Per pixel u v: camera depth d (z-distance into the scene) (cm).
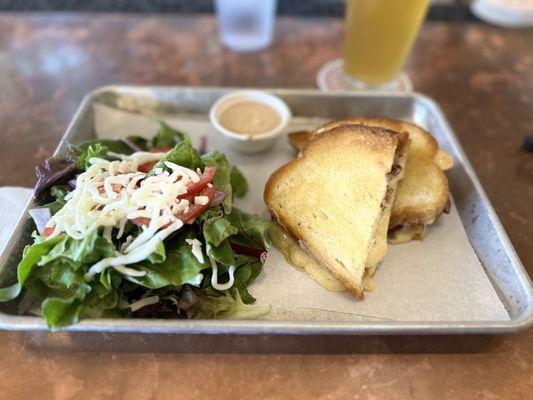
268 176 34
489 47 51
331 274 26
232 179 31
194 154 27
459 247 29
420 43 51
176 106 38
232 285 25
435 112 36
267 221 28
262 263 27
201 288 24
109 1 56
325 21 55
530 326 22
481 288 26
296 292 26
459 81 46
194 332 22
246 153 35
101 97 37
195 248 23
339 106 38
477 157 37
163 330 21
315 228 28
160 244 22
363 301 26
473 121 40
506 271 26
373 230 27
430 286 26
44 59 46
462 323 22
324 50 50
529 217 31
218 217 25
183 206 24
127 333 23
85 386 21
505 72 47
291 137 35
